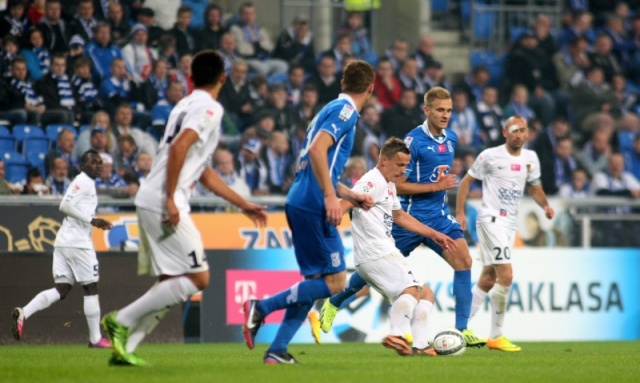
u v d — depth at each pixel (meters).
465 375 20.67
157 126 54.41
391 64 60.66
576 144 65.44
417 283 27.89
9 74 52.00
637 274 51.56
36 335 42.00
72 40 54.06
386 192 27.62
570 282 50.12
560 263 50.00
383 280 27.66
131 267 43.78
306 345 42.25
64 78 53.16
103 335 42.97
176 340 44.06
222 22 59.78
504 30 70.44
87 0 55.00
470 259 32.72
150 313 21.25
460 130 60.88
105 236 44.25
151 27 56.94
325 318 33.81
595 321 50.41
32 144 50.88
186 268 20.91
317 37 65.69
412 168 32.38
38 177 48.78
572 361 27.36
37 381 17.84
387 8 67.31
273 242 46.88
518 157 35.47
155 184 20.88
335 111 22.02
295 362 23.66
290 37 61.50
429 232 28.53
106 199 46.47
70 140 50.34
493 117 62.03
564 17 70.31
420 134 32.50
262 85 57.72
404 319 27.62
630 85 69.88
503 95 65.44
